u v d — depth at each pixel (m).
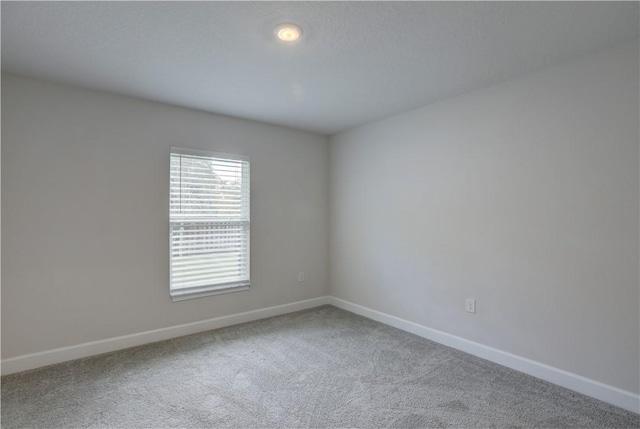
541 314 2.43
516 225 2.56
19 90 2.49
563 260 2.31
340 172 4.22
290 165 4.04
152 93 2.87
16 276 2.48
